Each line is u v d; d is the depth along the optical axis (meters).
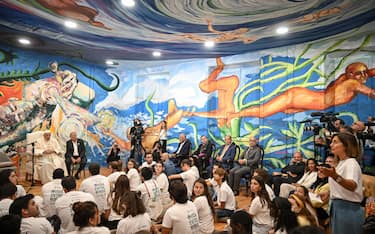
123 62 10.04
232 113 8.65
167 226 2.97
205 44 7.71
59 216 3.39
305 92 7.46
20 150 8.52
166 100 10.00
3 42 8.02
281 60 7.83
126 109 10.72
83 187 4.10
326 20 5.96
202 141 8.27
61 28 6.87
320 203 4.06
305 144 7.38
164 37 7.26
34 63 8.90
